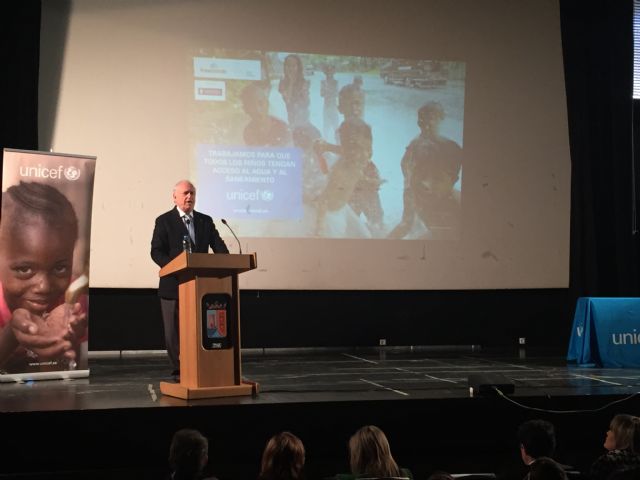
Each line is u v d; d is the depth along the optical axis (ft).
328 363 21.13
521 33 26.27
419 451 13.75
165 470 12.43
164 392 14.19
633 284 26.96
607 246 27.14
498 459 13.94
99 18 23.54
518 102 26.22
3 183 16.15
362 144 25.11
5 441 12.02
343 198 24.95
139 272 23.66
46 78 23.15
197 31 24.16
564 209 26.50
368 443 9.48
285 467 9.07
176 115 23.98
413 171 25.45
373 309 25.80
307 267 24.70
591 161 26.89
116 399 13.47
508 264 26.09
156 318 24.20
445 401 13.84
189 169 24.03
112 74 23.61
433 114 25.62
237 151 24.31
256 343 24.91
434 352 25.09
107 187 23.54
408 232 25.39
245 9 24.45
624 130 26.99
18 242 16.24
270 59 24.58
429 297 26.21
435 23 25.68
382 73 25.30
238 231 24.27
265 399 13.46
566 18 26.61
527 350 25.66
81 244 16.89
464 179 25.84
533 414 14.10
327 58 24.95
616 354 19.77
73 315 16.80
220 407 12.83
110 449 12.40
